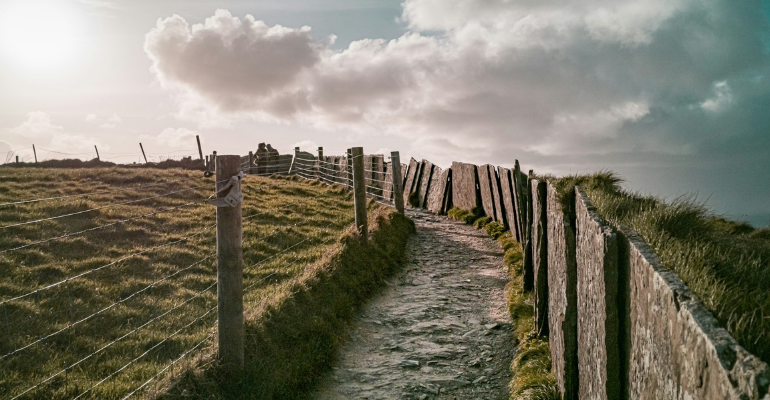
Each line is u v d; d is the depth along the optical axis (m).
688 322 2.20
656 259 2.88
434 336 7.22
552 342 5.83
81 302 8.30
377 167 18.09
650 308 2.73
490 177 14.16
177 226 13.48
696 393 2.07
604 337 3.38
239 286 5.29
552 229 5.98
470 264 10.60
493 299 8.61
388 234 11.23
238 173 5.27
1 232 11.59
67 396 5.31
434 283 9.45
